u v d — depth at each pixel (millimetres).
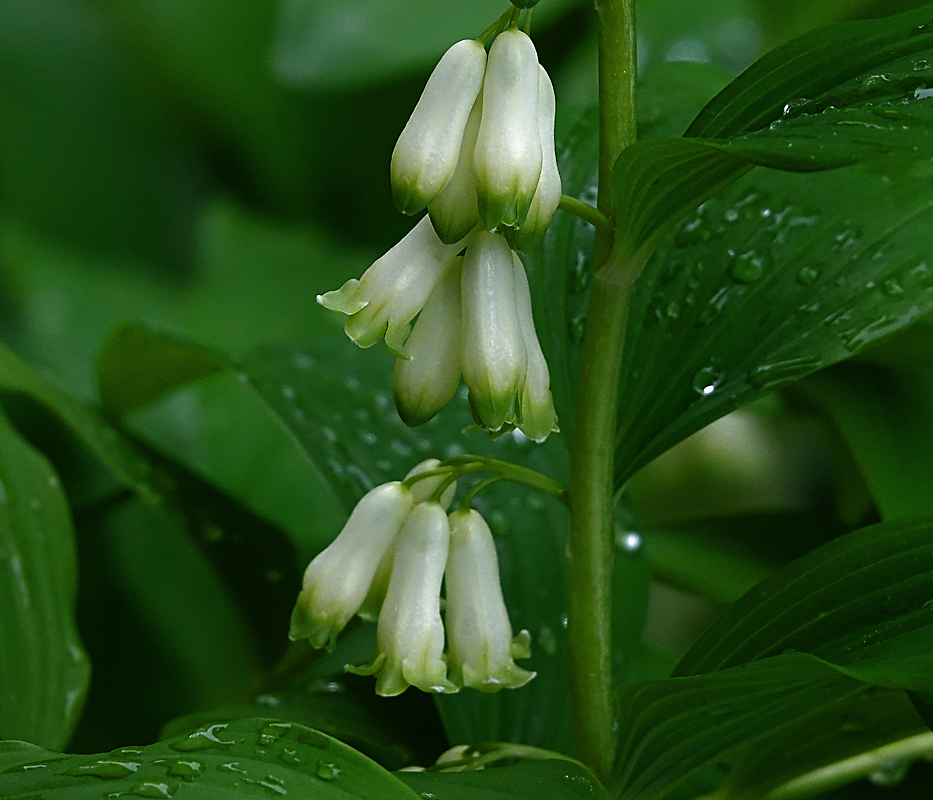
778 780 595
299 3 786
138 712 753
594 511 565
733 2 851
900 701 583
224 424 803
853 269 584
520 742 594
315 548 749
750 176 596
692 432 578
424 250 551
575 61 909
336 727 608
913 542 557
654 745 567
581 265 592
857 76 542
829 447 722
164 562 791
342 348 640
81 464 779
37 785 531
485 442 625
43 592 618
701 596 651
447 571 562
